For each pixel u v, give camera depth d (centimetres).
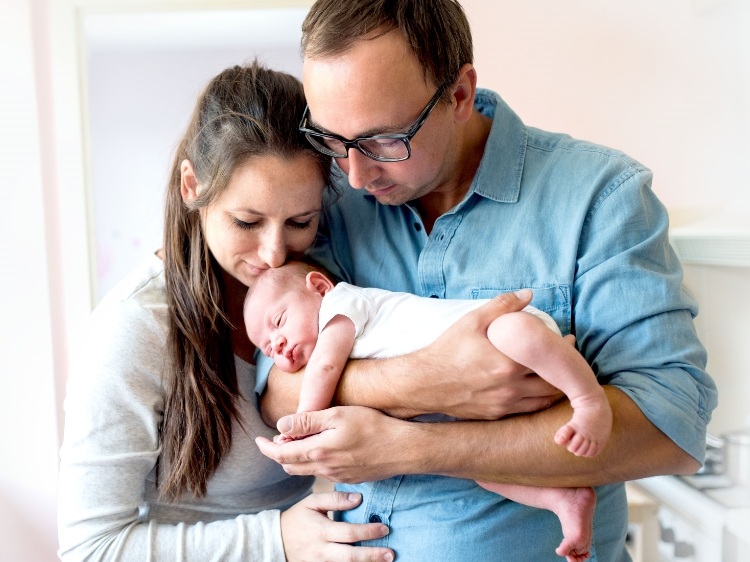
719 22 224
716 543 184
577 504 103
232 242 115
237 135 108
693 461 104
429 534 111
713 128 224
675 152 235
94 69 338
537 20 244
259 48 335
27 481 255
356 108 100
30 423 254
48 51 248
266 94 112
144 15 278
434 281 120
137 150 345
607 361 107
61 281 254
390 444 104
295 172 110
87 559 112
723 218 201
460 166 121
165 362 117
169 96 341
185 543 115
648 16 236
